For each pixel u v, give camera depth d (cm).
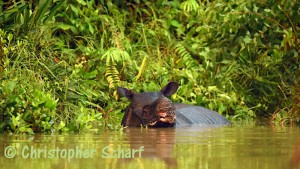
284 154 924
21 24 1570
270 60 1772
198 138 1164
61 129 1254
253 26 1794
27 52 1520
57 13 1778
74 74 1530
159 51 1812
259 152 947
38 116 1246
